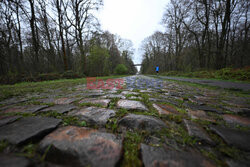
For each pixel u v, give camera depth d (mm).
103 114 1552
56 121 1328
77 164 729
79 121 1338
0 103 2299
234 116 1566
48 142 914
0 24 12039
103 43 20938
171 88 4352
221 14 14367
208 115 1594
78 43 16656
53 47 16906
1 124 1236
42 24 12961
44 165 710
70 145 881
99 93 3250
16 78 8953
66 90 4090
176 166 728
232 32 18312
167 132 1117
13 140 936
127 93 3178
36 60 12250
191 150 878
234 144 948
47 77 10555
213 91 3695
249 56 18062
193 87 4695
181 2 17297
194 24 18250
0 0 9227
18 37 13109
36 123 1266
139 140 992
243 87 4430
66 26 15516
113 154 815
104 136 1025
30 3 10727
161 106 1941
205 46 19094
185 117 1499
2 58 12164
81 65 17453
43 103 2199
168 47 28625
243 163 765
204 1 14031
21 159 739
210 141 987
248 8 13156
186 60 26703
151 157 798
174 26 22719
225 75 9375
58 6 13320
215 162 774
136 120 1317
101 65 20297
